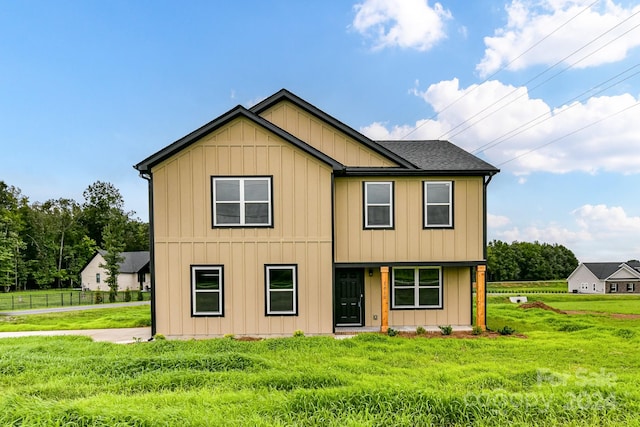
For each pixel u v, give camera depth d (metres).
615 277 49.78
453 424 4.07
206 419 3.90
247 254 10.84
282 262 10.89
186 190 10.78
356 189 11.87
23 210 54.81
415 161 12.51
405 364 7.30
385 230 11.83
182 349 8.43
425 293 12.12
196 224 10.78
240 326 10.75
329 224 11.00
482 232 11.91
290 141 10.88
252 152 10.91
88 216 61.56
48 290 50.84
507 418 4.15
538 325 12.73
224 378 5.86
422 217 11.90
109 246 35.59
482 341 9.55
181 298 10.69
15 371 6.47
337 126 12.22
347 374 6.16
